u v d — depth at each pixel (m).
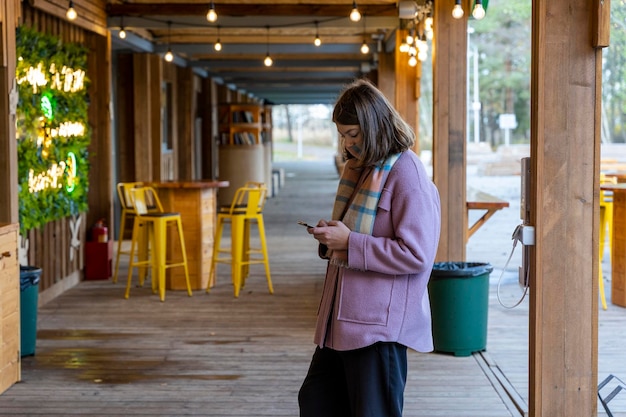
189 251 8.77
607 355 6.04
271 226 14.38
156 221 8.16
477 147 25.06
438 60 6.63
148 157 12.52
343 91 3.11
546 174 3.67
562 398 3.73
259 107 16.91
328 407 3.22
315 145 71.56
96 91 9.90
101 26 9.80
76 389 5.30
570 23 3.62
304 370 5.71
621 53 24.31
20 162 7.38
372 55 15.14
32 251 7.75
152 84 12.79
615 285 7.73
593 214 3.68
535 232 3.71
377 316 3.00
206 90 17.72
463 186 6.66
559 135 3.66
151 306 7.96
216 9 10.32
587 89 3.64
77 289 8.89
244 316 7.50
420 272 3.00
